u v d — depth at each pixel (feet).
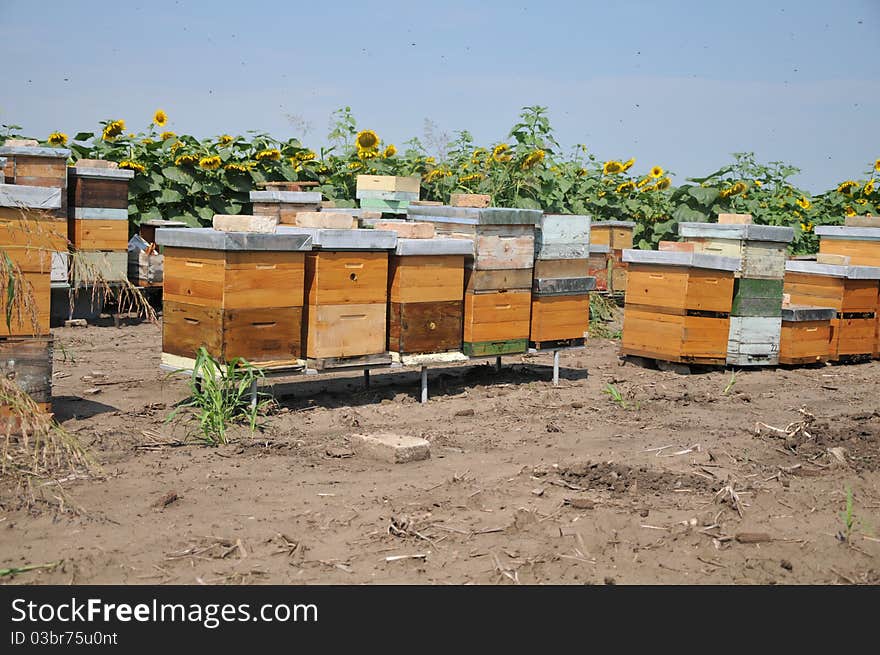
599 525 10.84
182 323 14.92
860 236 25.22
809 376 20.95
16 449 12.50
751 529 11.05
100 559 9.61
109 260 23.17
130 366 18.67
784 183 38.65
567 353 22.48
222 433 13.56
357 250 15.49
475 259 16.79
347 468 12.69
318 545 10.15
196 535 10.25
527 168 29.48
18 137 27.71
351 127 32.78
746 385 19.44
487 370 19.51
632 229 30.27
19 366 13.06
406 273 15.99
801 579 9.97
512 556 10.07
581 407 16.72
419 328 16.31
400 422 15.24
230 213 28.68
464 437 14.49
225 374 14.29
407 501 11.43
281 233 14.70
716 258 19.79
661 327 20.29
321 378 18.42
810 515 11.55
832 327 22.38
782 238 20.75
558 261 18.20
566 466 12.89
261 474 12.29
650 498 11.86
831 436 15.02
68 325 22.91
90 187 22.67
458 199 19.99
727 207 31.86
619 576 9.81
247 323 14.52
